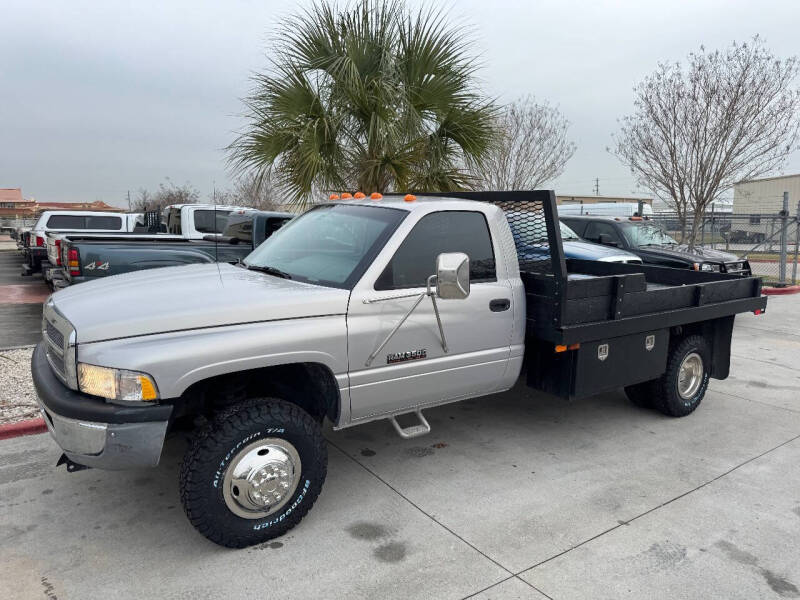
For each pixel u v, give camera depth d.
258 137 7.54
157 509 3.75
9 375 6.28
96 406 2.92
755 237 25.41
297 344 3.32
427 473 4.33
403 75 7.70
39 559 3.21
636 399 5.72
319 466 3.51
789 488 4.20
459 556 3.31
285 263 4.16
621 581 3.11
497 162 16.62
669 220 16.34
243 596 2.94
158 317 3.07
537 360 4.63
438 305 3.89
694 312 5.13
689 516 3.78
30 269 17.22
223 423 3.18
